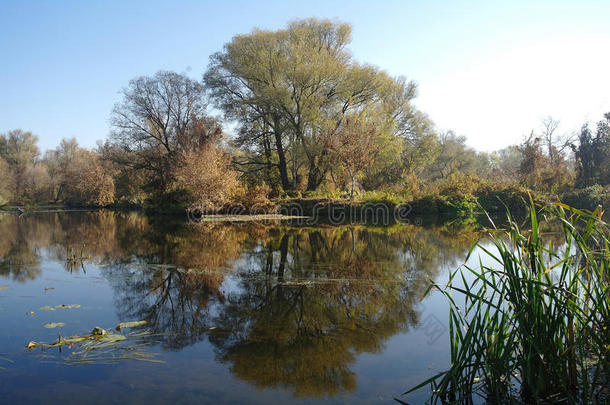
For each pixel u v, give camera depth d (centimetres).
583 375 269
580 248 287
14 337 411
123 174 3228
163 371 332
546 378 284
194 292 589
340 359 354
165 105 2789
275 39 2430
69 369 336
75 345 388
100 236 1301
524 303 283
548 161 2614
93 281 664
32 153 4734
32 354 367
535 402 274
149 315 486
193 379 317
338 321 455
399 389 299
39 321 463
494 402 275
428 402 280
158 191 2716
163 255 909
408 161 2992
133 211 2888
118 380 316
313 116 2302
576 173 2361
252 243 1080
